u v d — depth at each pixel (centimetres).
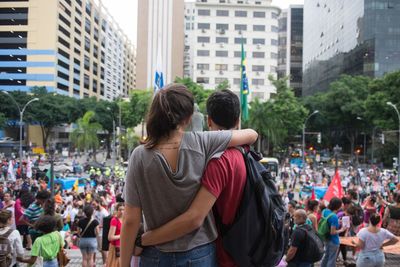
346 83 8250
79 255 1104
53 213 708
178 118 221
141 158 219
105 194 1778
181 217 214
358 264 703
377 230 692
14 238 646
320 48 12838
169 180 212
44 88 8912
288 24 14962
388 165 7112
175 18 11431
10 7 10000
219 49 10319
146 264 227
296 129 7181
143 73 11144
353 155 8931
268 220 236
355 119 8144
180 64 11450
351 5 10475
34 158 6266
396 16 9600
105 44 15225
